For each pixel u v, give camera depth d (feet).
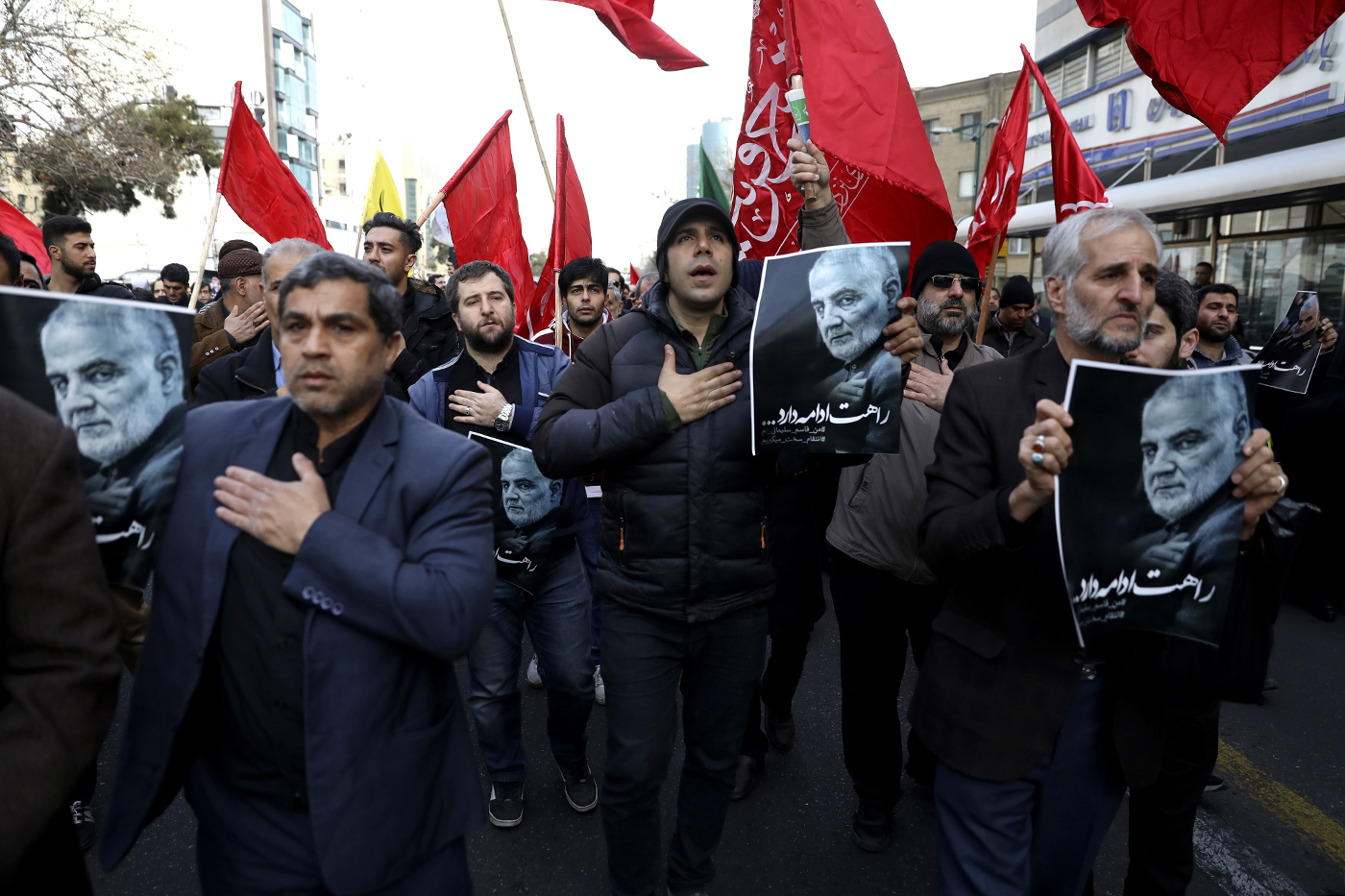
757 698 10.47
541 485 9.37
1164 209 29.48
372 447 5.41
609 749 7.66
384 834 5.05
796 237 11.44
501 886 8.83
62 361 4.90
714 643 7.58
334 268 5.11
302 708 5.04
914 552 8.93
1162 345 7.52
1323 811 10.05
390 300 5.33
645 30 13.06
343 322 5.08
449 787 5.55
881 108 10.21
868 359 6.98
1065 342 6.17
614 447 7.09
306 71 220.64
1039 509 5.47
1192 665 6.05
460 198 16.47
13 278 12.00
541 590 9.80
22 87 55.62
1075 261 5.91
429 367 12.57
